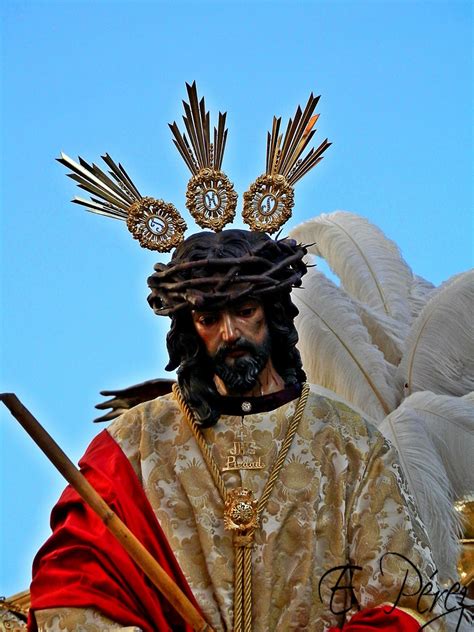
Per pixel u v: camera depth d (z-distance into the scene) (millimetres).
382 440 15867
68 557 15102
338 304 21656
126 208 16312
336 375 21281
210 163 16422
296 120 16484
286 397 15883
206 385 15820
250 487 15539
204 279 15594
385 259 23188
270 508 15461
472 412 20344
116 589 14977
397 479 15656
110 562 15078
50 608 14852
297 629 15227
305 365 21422
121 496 15484
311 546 15367
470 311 21969
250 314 15695
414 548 15344
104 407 17656
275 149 16469
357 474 15633
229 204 16312
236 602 15211
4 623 16562
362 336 21516
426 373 21719
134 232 16266
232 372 15648
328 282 21938
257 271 15734
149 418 15906
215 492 15570
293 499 15500
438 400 20562
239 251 15750
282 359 16016
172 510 15539
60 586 14977
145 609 15039
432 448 19844
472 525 19953
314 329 21438
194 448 15734
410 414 20203
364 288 22953
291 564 15359
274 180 16344
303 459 15656
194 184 16344
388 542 15344
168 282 15844
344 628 15023
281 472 15609
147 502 15578
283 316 15906
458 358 21812
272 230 16281
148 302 16016
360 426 15867
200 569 15367
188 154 16422
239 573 15273
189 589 15273
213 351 15648
